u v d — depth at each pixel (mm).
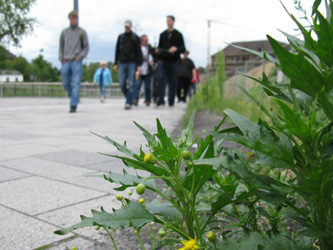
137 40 10867
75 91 10586
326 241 928
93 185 2928
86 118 8930
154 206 1192
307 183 737
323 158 900
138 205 1012
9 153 4383
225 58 9484
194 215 959
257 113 5020
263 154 864
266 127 939
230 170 836
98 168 3537
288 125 799
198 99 9305
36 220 2152
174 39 10875
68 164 3746
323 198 870
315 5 1014
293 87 881
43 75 60812
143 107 12914
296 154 897
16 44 28812
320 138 895
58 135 5980
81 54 10047
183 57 14859
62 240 1872
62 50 10133
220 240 947
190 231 1043
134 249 1755
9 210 2328
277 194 867
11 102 19016
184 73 14695
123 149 1002
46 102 19375
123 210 981
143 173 3254
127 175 1118
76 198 2584
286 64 835
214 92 9086
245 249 917
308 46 979
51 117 9320
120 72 11141
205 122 6211
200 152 989
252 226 1213
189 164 990
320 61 985
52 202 2494
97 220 928
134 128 6668
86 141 5312
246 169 863
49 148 4738
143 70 13656
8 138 5668
